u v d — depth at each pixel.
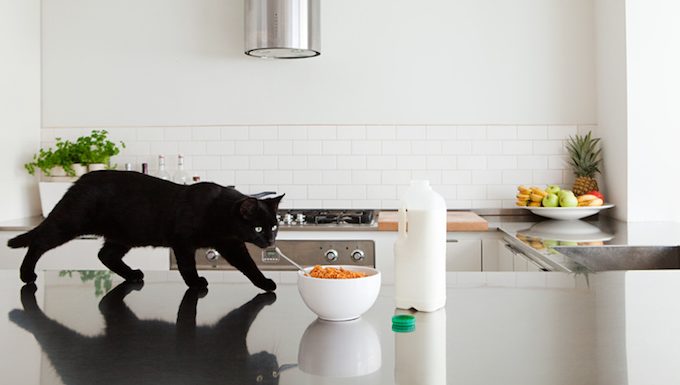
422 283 1.41
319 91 4.29
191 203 1.58
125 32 4.36
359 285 1.30
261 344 1.17
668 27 3.70
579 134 4.22
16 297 1.57
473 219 3.83
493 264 3.77
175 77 4.35
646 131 3.74
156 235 1.62
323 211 4.17
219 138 4.34
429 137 4.27
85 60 4.39
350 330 1.26
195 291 1.64
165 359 1.08
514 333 1.23
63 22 4.39
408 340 1.19
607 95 4.02
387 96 4.27
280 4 3.84
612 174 3.99
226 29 4.32
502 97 4.24
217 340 1.20
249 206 1.54
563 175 4.23
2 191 4.01
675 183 3.75
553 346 1.14
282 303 1.50
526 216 4.20
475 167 4.26
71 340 1.21
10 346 1.17
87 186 1.66
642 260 2.95
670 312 1.38
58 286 1.71
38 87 4.39
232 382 0.97
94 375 1.01
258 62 4.31
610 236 3.25
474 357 1.08
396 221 3.71
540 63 4.22
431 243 1.41
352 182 4.30
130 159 4.37
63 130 4.40
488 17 4.23
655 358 1.06
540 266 2.74
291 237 3.75
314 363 1.05
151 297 1.57
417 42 4.25
